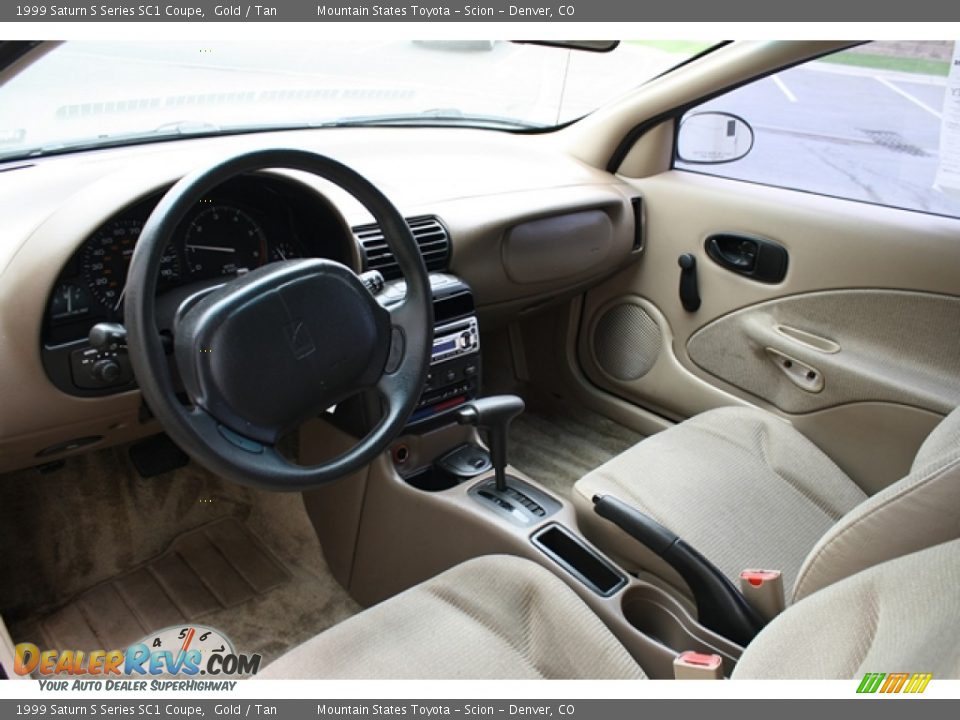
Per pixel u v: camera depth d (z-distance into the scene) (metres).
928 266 1.59
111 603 1.69
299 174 1.33
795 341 1.80
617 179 2.09
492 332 2.45
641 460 1.49
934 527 0.82
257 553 1.83
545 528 1.36
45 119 1.62
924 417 1.60
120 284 1.26
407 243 1.17
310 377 1.06
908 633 0.65
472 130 2.20
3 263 1.19
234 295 0.99
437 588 1.14
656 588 1.27
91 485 1.90
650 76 1.98
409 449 1.55
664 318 2.09
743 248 1.88
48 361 1.22
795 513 1.43
